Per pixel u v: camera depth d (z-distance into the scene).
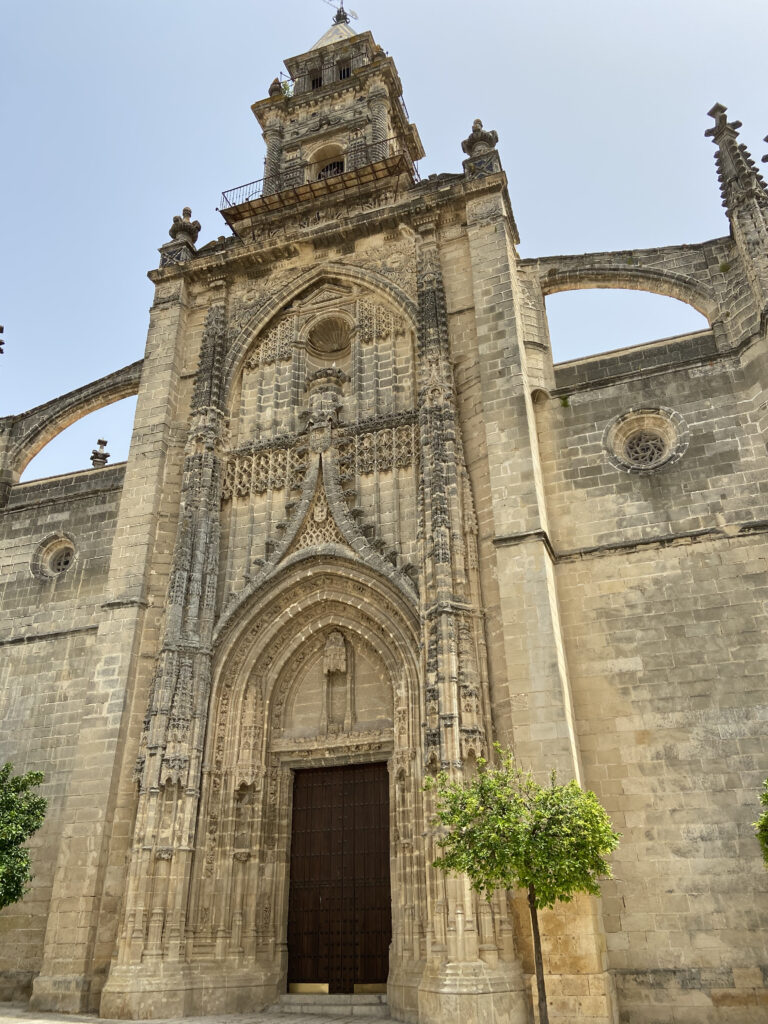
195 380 28.64
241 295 30.52
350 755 22.38
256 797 22.20
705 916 17.89
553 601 20.95
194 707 22.34
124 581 24.88
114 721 22.59
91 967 19.92
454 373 25.17
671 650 20.66
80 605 27.42
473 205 27.81
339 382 27.34
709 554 21.36
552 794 15.55
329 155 37.69
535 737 18.86
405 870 19.77
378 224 29.02
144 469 26.86
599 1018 16.16
